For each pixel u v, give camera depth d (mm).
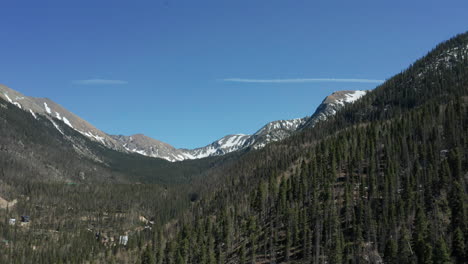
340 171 197875
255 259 154000
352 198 163750
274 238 159875
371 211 149750
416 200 147000
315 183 180500
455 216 130250
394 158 186250
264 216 190250
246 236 177750
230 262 163000
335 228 146250
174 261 174500
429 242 125750
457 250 117625
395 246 124750
